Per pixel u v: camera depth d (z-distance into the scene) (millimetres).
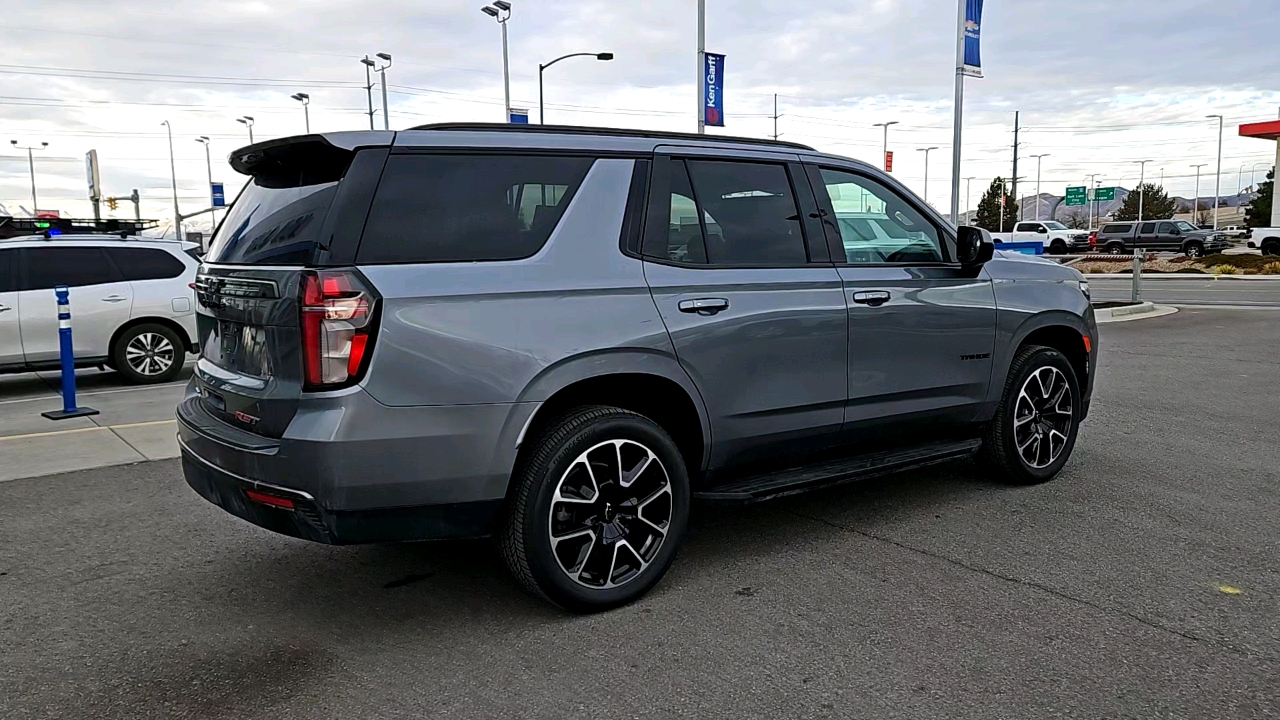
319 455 3223
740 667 3350
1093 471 5988
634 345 3779
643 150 4062
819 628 3666
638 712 3049
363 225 3357
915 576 4203
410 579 4273
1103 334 13930
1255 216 66000
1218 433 7090
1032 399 5582
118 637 3684
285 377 3355
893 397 4805
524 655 3477
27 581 4285
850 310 4543
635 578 3904
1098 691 3141
